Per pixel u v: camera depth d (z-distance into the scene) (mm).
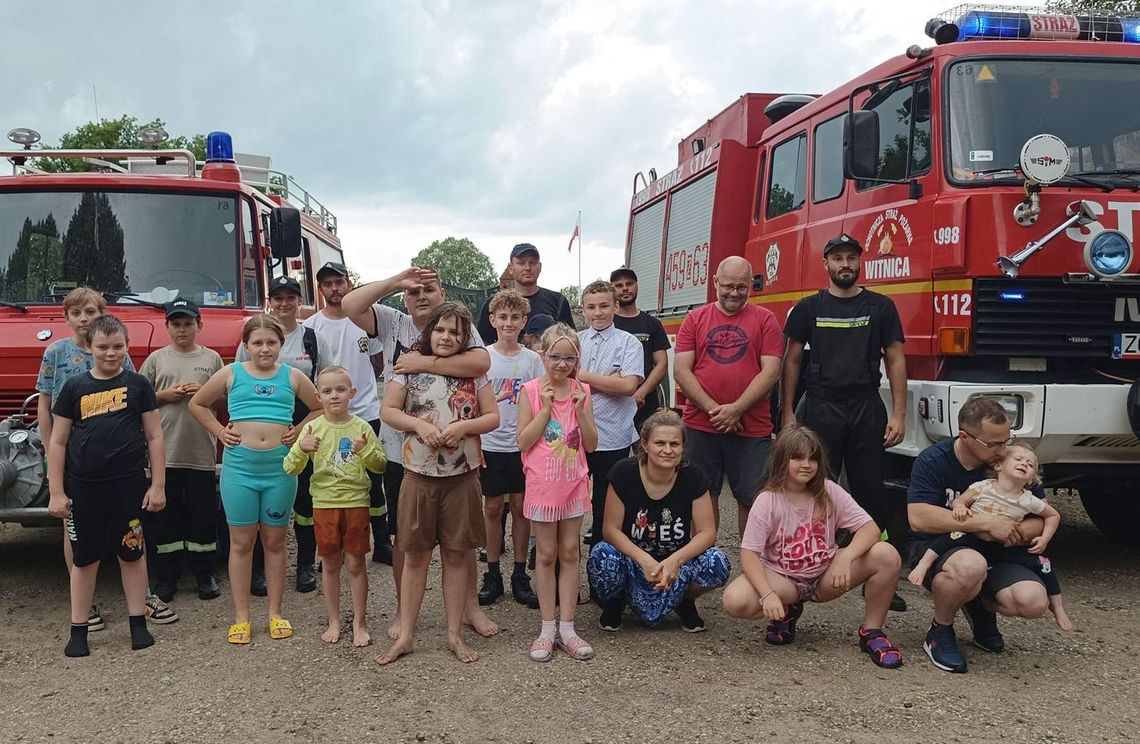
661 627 4871
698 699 3867
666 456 4496
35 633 4891
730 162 8258
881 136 6074
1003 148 5367
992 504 4188
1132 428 5047
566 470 4449
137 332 5816
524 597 5281
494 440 5250
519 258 6273
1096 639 4617
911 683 4035
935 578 4219
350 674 4195
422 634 4766
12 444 5164
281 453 4742
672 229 9820
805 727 3584
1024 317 5188
